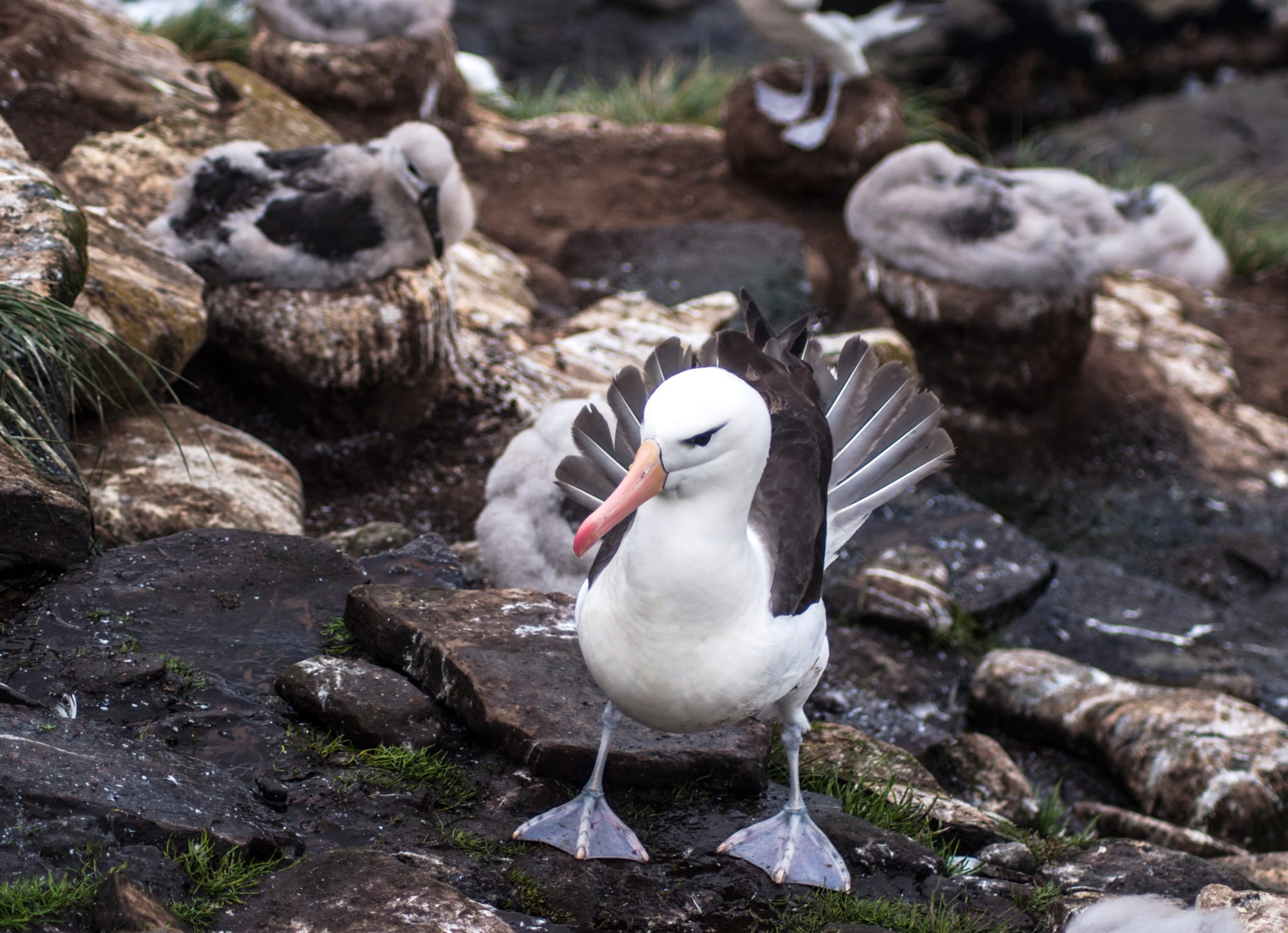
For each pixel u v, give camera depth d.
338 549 6.37
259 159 9.80
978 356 12.48
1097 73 24.19
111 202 10.29
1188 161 20.77
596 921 4.48
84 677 5.08
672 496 4.00
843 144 15.05
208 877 4.05
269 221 9.39
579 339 11.55
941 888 5.05
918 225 12.16
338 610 6.00
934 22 23.02
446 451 10.20
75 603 5.60
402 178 9.50
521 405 10.59
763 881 4.82
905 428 5.08
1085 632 9.52
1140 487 12.18
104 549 6.20
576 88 24.81
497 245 13.22
